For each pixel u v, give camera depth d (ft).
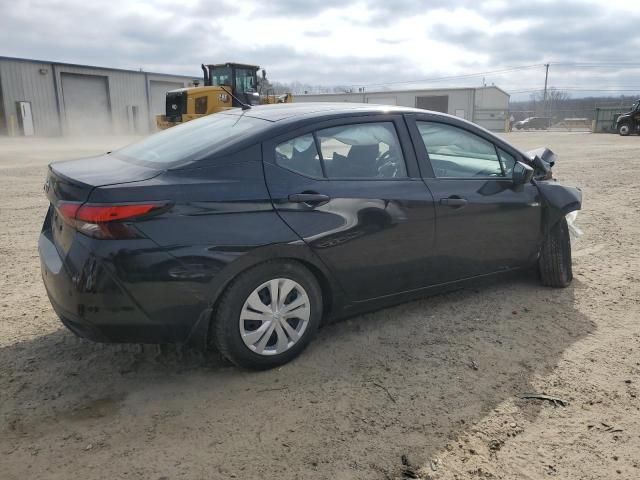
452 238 12.84
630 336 12.43
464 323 13.10
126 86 132.16
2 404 9.51
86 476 7.75
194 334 9.85
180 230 9.32
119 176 9.76
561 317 13.50
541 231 14.73
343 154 11.50
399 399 9.78
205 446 8.45
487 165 13.94
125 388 10.13
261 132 10.71
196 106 65.67
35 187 35.63
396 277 12.11
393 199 11.73
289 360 11.03
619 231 22.79
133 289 9.05
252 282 10.11
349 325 12.94
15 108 110.93
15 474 7.77
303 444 8.51
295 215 10.44
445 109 208.44
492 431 8.87
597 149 77.10
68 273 9.17
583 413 9.39
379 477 7.79
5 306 13.94
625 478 7.80
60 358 11.23
